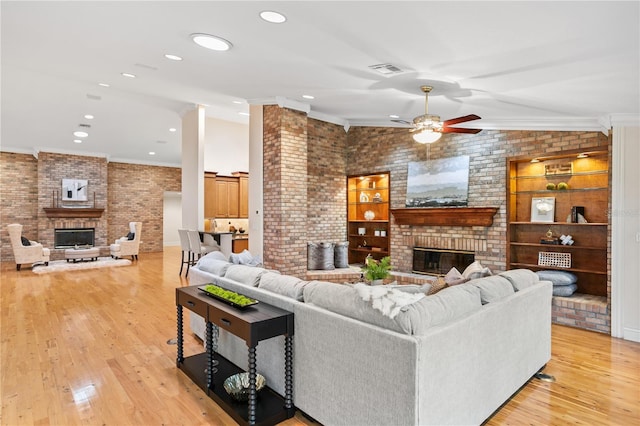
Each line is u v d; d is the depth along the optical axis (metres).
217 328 3.43
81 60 4.10
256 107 5.99
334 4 2.29
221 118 8.20
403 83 3.78
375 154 6.89
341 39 2.85
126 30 3.17
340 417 2.23
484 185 5.45
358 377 2.11
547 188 5.03
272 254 5.82
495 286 2.73
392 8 2.25
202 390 2.84
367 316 2.14
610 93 3.31
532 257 5.25
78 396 2.74
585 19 2.06
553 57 2.66
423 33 2.54
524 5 1.99
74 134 8.54
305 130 5.94
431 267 6.17
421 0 2.09
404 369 1.88
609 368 3.28
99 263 9.09
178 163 12.70
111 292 6.11
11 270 8.25
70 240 10.34
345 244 6.81
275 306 2.69
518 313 2.80
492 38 2.47
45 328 4.26
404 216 6.32
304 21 2.61
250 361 2.32
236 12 2.59
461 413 2.18
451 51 2.79
